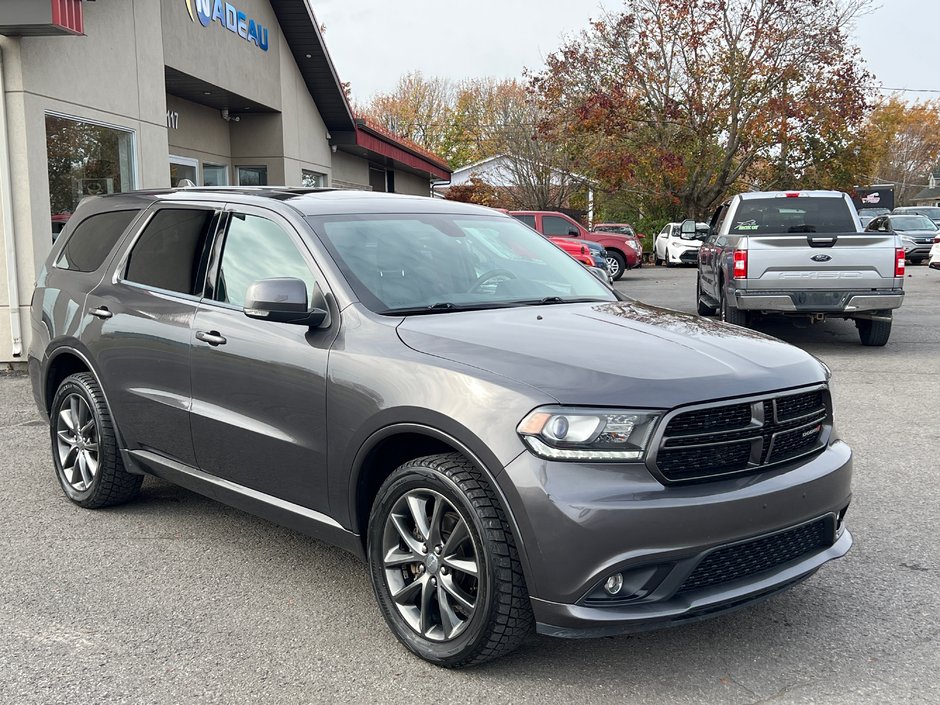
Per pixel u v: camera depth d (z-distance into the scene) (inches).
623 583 118.6
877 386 343.3
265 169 673.6
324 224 163.0
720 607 123.2
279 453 151.6
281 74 663.1
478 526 121.3
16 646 137.9
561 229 862.5
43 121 372.5
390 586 136.6
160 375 176.1
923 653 134.5
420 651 132.0
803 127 1347.2
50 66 375.2
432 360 131.2
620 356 129.3
